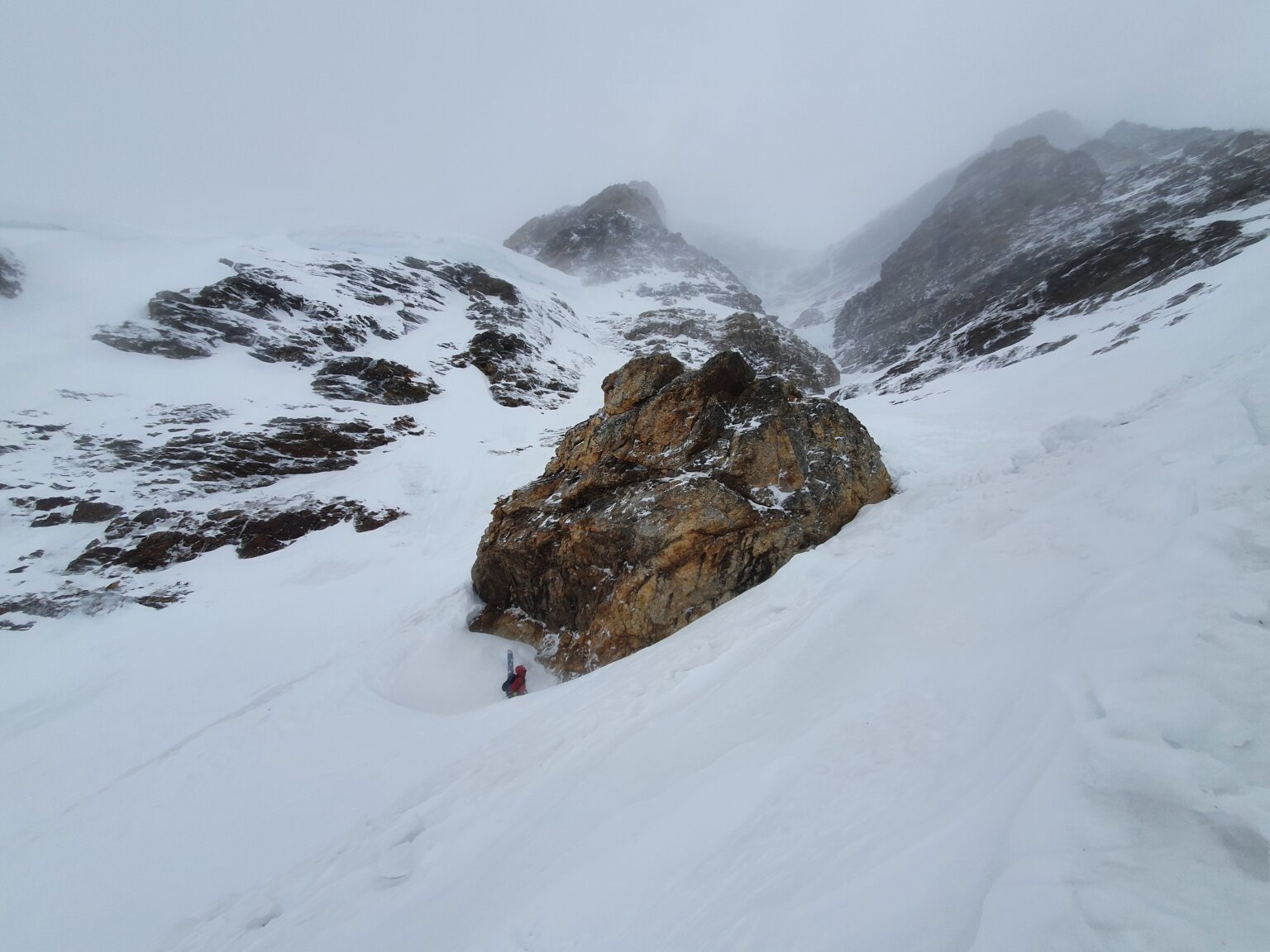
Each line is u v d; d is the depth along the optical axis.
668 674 6.29
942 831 2.04
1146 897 1.46
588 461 12.34
